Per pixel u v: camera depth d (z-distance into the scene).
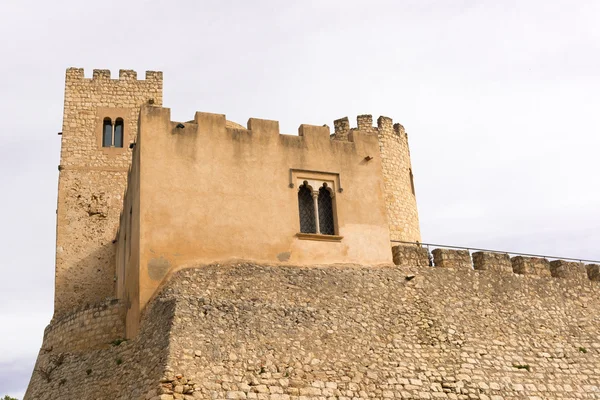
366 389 25.23
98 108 42.94
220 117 29.23
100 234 40.44
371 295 28.22
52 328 31.86
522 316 30.28
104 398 25.80
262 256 27.81
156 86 44.09
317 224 29.25
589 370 29.53
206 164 28.33
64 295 39.00
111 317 29.86
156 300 25.72
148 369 23.78
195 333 23.98
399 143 43.06
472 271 30.81
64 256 39.69
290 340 25.34
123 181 41.62
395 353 26.75
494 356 28.33
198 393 22.67
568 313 31.42
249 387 23.56
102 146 42.22
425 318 28.36
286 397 23.88
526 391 27.67
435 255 30.89
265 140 29.58
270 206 28.66
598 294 32.91
